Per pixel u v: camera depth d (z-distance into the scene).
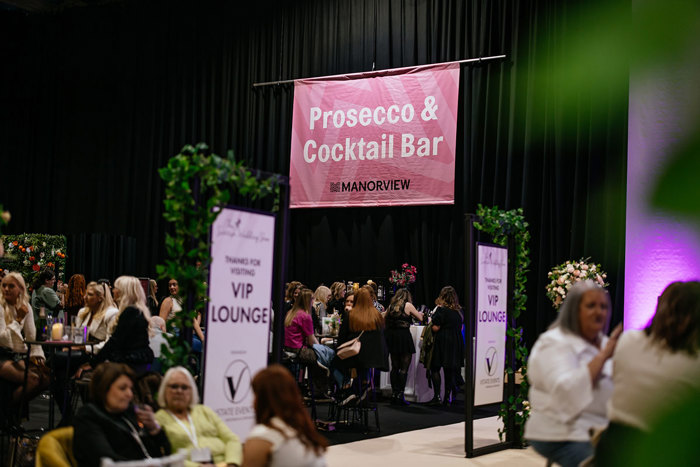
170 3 13.93
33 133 14.91
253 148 12.99
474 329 5.95
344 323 7.00
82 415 3.14
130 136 14.12
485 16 11.12
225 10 13.44
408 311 8.95
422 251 11.57
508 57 10.88
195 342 6.41
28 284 11.48
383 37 12.07
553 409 2.88
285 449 2.39
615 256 9.34
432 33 11.70
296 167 12.41
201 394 3.77
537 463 5.60
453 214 11.34
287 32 12.91
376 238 12.03
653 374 2.09
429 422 7.68
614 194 8.45
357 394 7.09
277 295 4.26
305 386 7.19
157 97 13.95
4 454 4.84
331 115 12.19
